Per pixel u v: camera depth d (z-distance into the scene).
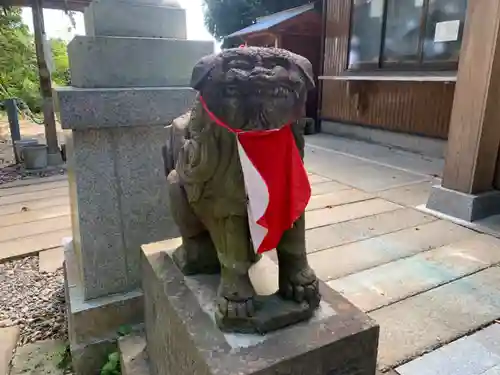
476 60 2.73
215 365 0.95
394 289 2.02
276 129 0.92
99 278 1.81
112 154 1.73
